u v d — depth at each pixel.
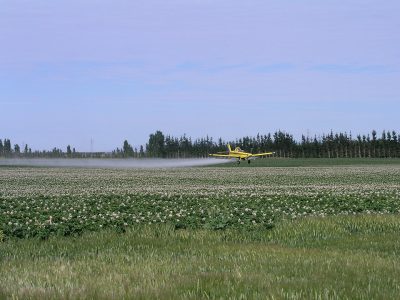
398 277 12.45
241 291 10.86
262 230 21.36
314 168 113.12
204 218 25.31
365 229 21.89
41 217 25.86
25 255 16.25
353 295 10.59
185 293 10.64
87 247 17.86
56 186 56.62
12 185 58.56
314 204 33.16
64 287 11.18
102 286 11.30
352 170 99.81
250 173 89.88
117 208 30.66
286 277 12.34
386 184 58.00
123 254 16.03
